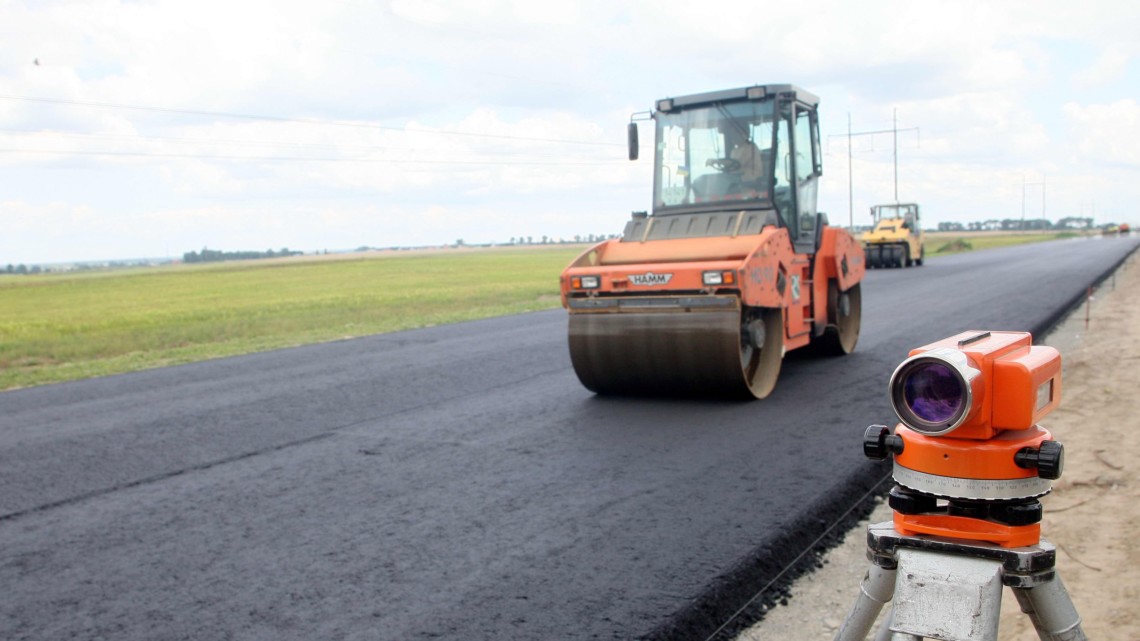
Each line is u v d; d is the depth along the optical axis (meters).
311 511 5.03
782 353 8.22
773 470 5.55
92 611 3.77
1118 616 3.48
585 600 3.68
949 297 17.38
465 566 4.11
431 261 79.62
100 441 7.01
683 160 8.79
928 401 1.92
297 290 36.41
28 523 5.00
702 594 3.71
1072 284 19.75
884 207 35.59
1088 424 6.63
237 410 8.10
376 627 3.50
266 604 3.77
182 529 4.79
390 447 6.51
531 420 7.27
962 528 1.92
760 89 8.43
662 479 5.43
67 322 23.09
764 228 7.95
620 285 7.69
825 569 4.16
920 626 1.84
